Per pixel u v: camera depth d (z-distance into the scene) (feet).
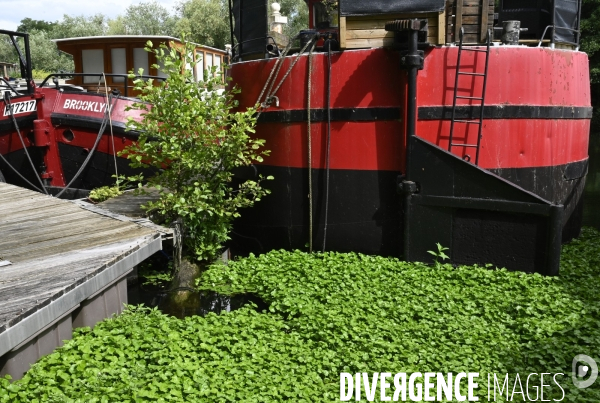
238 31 32.94
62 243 22.67
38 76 137.90
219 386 16.17
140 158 27.78
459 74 26.96
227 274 27.48
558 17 29.96
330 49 29.01
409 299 23.58
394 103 27.89
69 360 16.52
